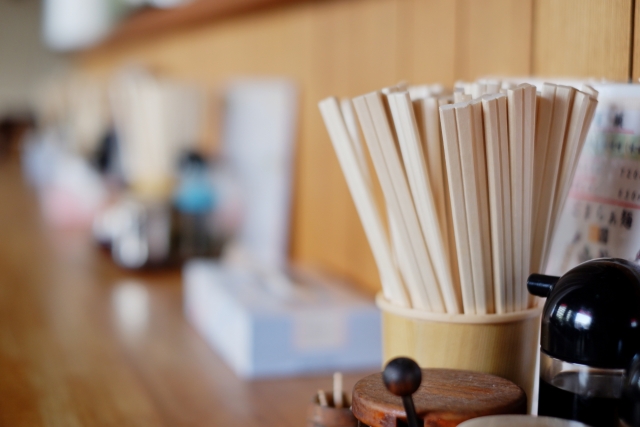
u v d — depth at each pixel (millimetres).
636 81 722
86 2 2539
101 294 1324
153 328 1150
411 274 684
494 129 628
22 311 1225
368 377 646
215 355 1046
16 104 6250
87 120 2809
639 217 694
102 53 3652
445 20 992
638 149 698
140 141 1702
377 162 668
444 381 640
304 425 850
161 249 1493
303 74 1362
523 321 677
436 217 662
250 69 1644
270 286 1098
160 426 843
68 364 1007
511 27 877
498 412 598
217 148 1838
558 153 652
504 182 642
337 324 993
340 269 1243
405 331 693
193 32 2096
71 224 2066
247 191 1589
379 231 699
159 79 2375
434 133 661
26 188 3012
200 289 1140
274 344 975
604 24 754
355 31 1188
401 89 690
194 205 1521
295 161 1398
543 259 678
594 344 583
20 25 6324
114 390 929
